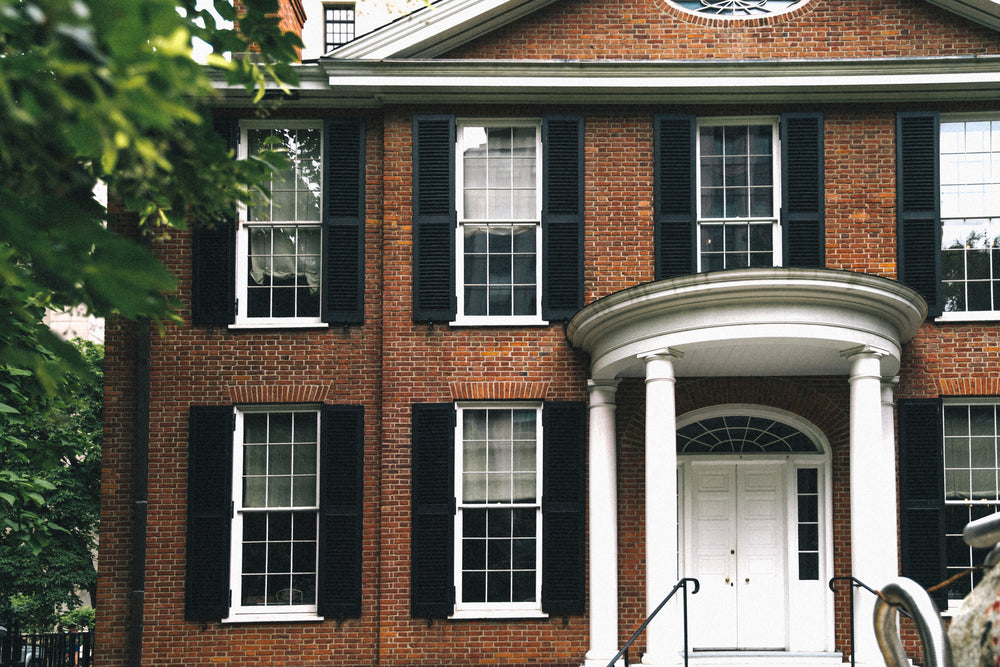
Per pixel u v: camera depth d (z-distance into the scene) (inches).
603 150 533.3
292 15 582.9
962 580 506.9
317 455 528.1
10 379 335.9
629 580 504.4
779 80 520.4
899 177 524.1
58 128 104.7
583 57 539.8
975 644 62.3
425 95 534.9
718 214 533.3
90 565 995.9
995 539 68.0
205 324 527.5
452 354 521.7
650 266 526.0
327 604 506.6
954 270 529.3
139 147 93.4
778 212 528.4
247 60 200.4
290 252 542.0
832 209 526.3
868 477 430.6
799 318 426.0
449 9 529.3
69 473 948.6
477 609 507.8
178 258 532.4
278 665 503.8
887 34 536.7
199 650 505.0
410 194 533.6
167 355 525.0
